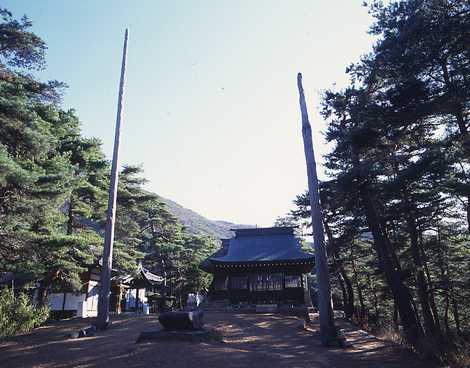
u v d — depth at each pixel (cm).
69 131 2828
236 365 1045
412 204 2127
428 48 1313
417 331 1653
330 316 1520
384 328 2388
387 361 1219
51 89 1961
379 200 2230
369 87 1922
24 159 2044
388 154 2131
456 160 1655
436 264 3056
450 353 1274
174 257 5406
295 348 1405
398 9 1447
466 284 2595
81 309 2736
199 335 1394
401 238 2861
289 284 3131
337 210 2855
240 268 3188
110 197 1930
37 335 1634
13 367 1041
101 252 2725
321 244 1614
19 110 1753
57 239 1977
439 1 1320
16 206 1895
